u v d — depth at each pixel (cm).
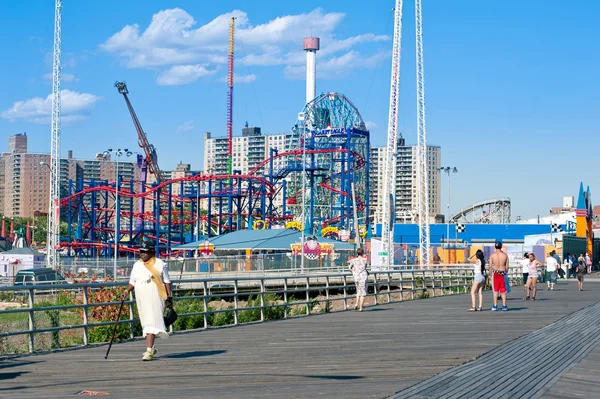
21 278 6134
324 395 1139
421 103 8150
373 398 1107
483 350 1712
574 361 1535
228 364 1527
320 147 12225
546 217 14325
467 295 4328
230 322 2839
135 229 14175
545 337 2000
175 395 1156
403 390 1177
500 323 2445
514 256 8419
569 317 2678
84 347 1853
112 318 2545
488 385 1228
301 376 1351
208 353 1719
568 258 7250
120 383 1291
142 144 13375
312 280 6106
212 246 9306
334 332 2192
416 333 2138
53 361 1602
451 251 9812
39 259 9494
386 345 1845
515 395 1145
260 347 1834
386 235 8494
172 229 14825
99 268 7081
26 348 2047
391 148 8419
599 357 1599
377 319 2667
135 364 1541
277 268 6944
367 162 12088
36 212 13388
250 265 6794
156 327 1600
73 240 13488
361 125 12450
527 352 1678
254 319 2784
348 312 3050
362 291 3081
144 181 13300
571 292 4644
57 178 10044
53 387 1254
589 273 9019
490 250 9594
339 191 11762
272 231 9669
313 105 12106
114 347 1862
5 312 1667
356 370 1419
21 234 12700
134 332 2195
